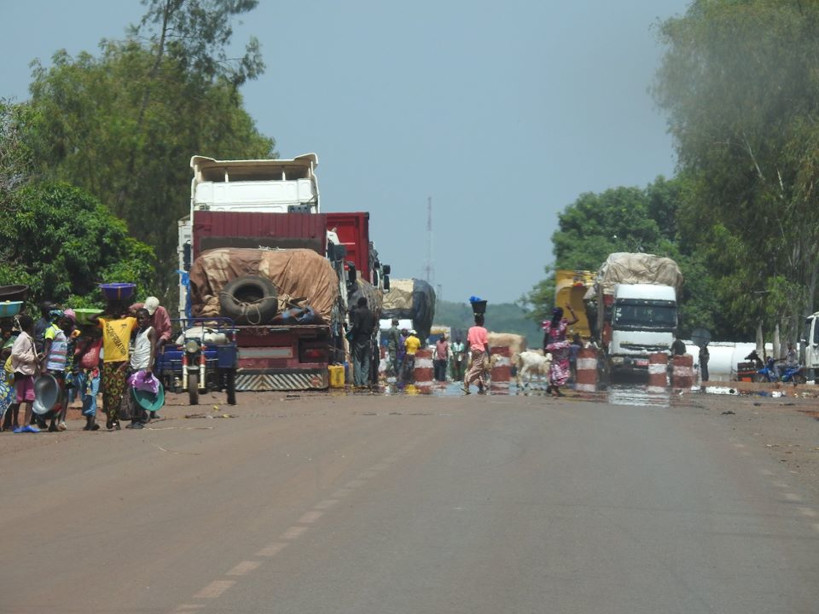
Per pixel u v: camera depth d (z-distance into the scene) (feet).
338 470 132.26
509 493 117.50
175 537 96.43
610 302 451.53
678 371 376.89
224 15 573.33
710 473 134.72
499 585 80.89
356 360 326.44
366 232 398.01
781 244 524.93
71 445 160.86
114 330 181.78
